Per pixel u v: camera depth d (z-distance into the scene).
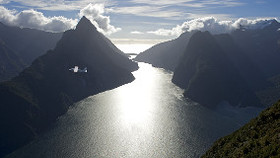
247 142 91.19
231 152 93.69
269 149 76.31
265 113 99.56
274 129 85.69
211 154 105.31
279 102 99.88
